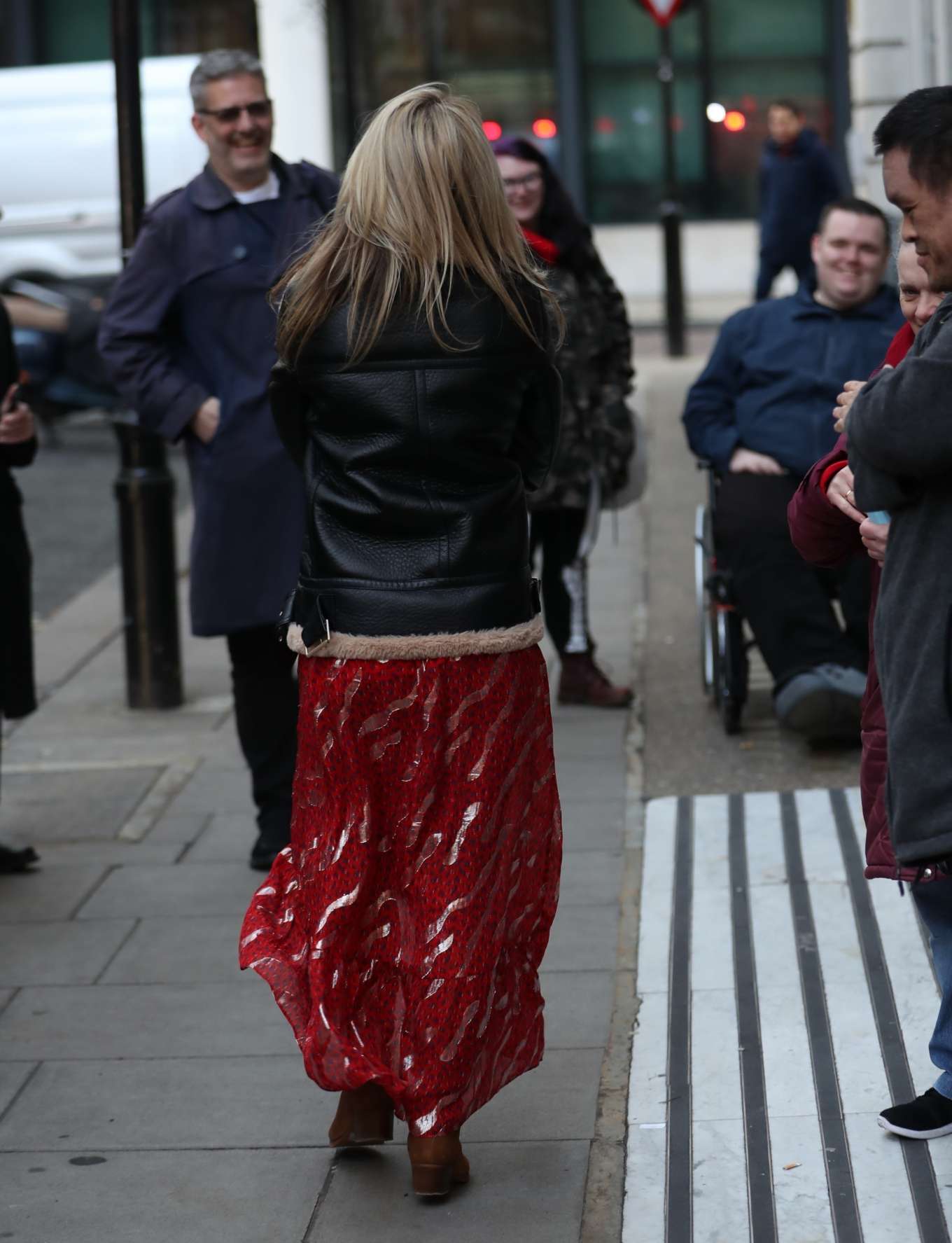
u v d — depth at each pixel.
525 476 3.15
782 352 5.61
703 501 9.42
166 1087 3.54
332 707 2.95
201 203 4.62
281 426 3.08
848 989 3.82
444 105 2.90
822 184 12.60
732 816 4.99
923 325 2.87
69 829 5.26
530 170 5.79
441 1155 2.98
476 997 2.90
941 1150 3.12
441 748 2.93
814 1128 3.23
